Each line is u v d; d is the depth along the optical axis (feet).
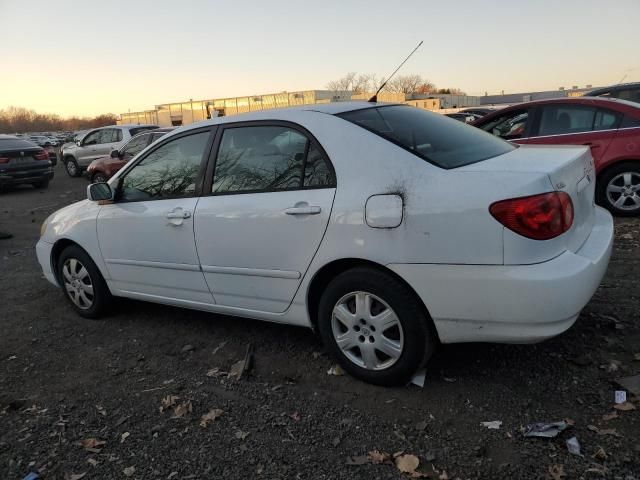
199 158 12.67
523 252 8.66
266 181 11.38
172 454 9.20
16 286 19.95
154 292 13.94
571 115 22.44
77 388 11.84
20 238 29.66
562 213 8.95
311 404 10.32
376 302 10.19
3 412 11.02
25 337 14.97
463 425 9.20
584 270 8.86
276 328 14.01
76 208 15.71
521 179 8.82
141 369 12.50
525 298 8.68
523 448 8.46
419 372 10.75
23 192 51.03
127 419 10.40
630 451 8.13
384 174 9.80
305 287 10.90
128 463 9.07
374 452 8.74
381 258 9.70
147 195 13.76
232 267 11.92
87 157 59.57
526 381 10.28
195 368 12.31
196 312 15.76
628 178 21.45
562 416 9.12
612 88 35.06
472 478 7.97
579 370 10.44
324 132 10.64
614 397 9.48
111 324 15.44
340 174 10.25
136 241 13.78
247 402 10.63
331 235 10.18
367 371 10.57
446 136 11.11
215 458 8.99
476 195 8.91
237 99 194.18
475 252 8.92
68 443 9.78
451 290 9.21
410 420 9.49
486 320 9.11
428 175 9.45
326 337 11.01
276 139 11.36
